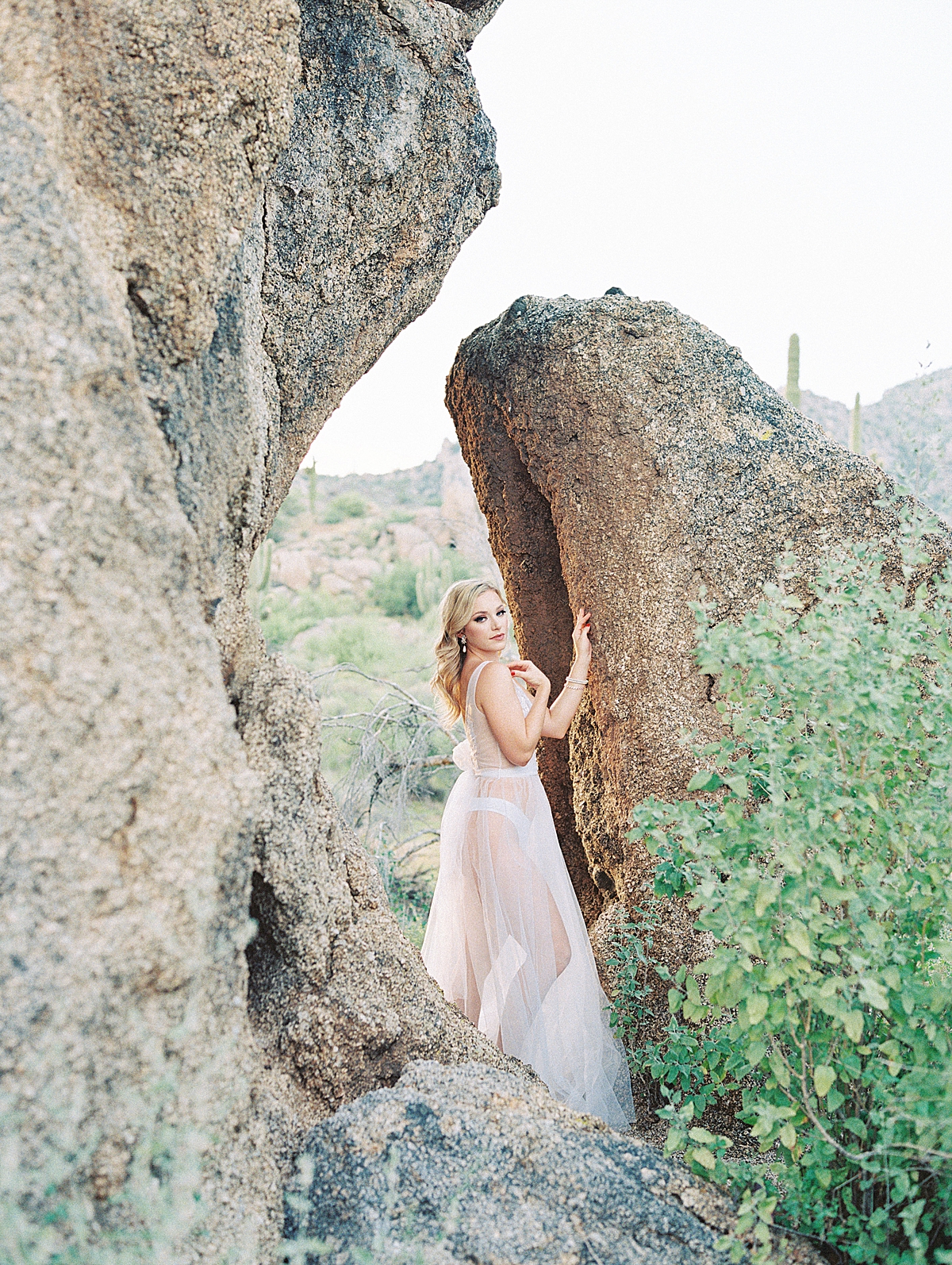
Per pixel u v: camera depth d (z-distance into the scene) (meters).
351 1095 2.38
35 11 1.86
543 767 4.50
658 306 3.57
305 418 3.50
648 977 3.33
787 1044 2.45
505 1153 2.02
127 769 1.61
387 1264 1.75
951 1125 1.84
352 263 3.32
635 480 3.48
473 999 3.63
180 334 2.08
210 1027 1.77
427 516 41.47
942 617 2.55
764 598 3.35
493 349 3.95
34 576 1.55
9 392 1.56
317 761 2.40
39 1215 1.43
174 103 2.02
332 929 2.51
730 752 2.46
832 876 2.18
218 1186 1.81
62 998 1.48
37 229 1.65
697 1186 2.11
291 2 2.26
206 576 2.21
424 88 3.36
